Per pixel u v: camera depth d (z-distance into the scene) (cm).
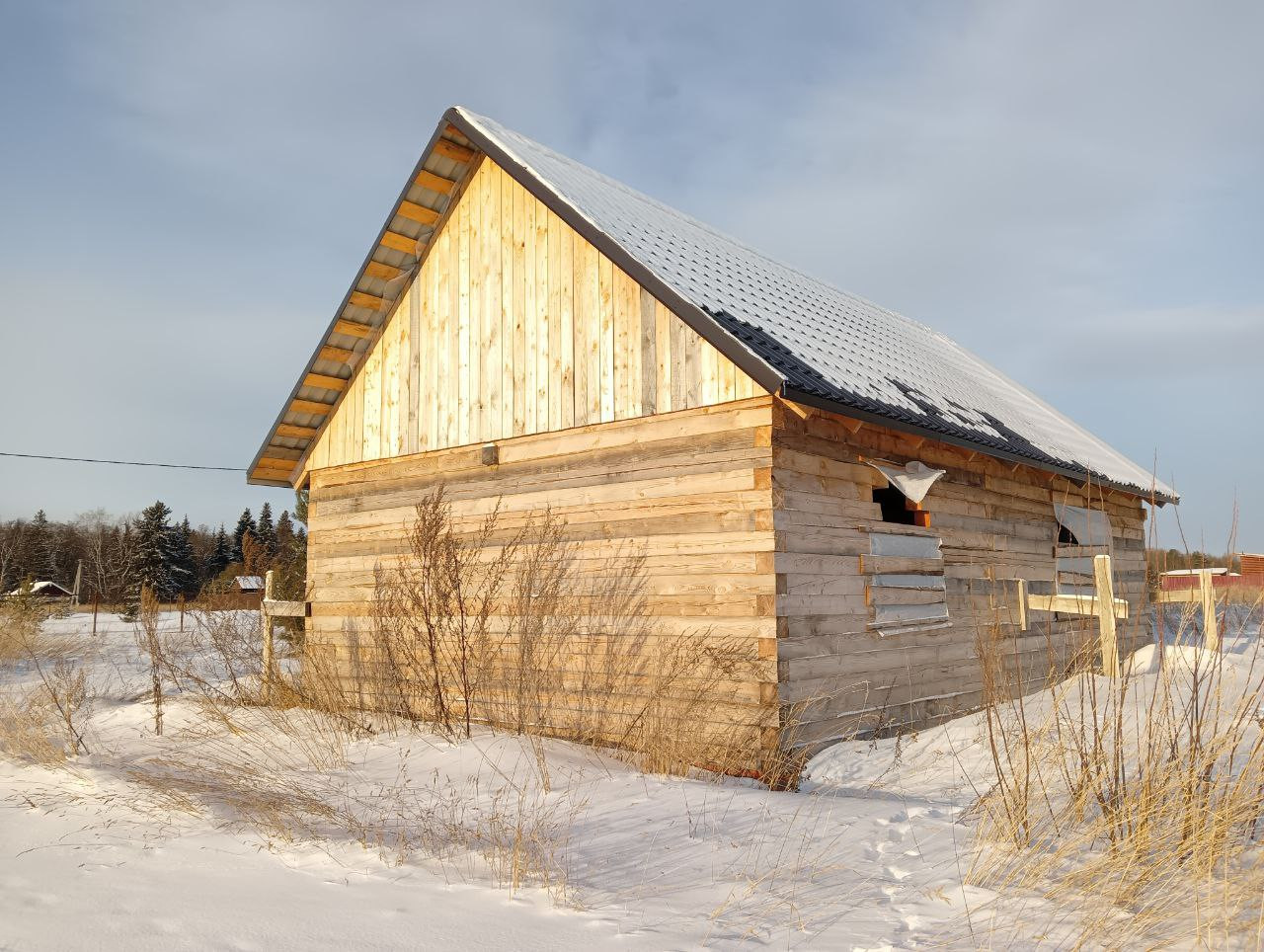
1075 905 453
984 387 1620
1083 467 1338
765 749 851
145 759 949
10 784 857
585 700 995
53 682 1372
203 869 557
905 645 1030
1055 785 629
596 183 1304
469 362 1188
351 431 1341
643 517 980
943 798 720
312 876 541
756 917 456
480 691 1096
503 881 526
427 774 837
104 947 412
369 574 1280
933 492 1117
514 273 1148
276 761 902
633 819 671
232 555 6825
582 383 1058
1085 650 657
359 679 1253
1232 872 468
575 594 1027
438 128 1163
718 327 896
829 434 965
